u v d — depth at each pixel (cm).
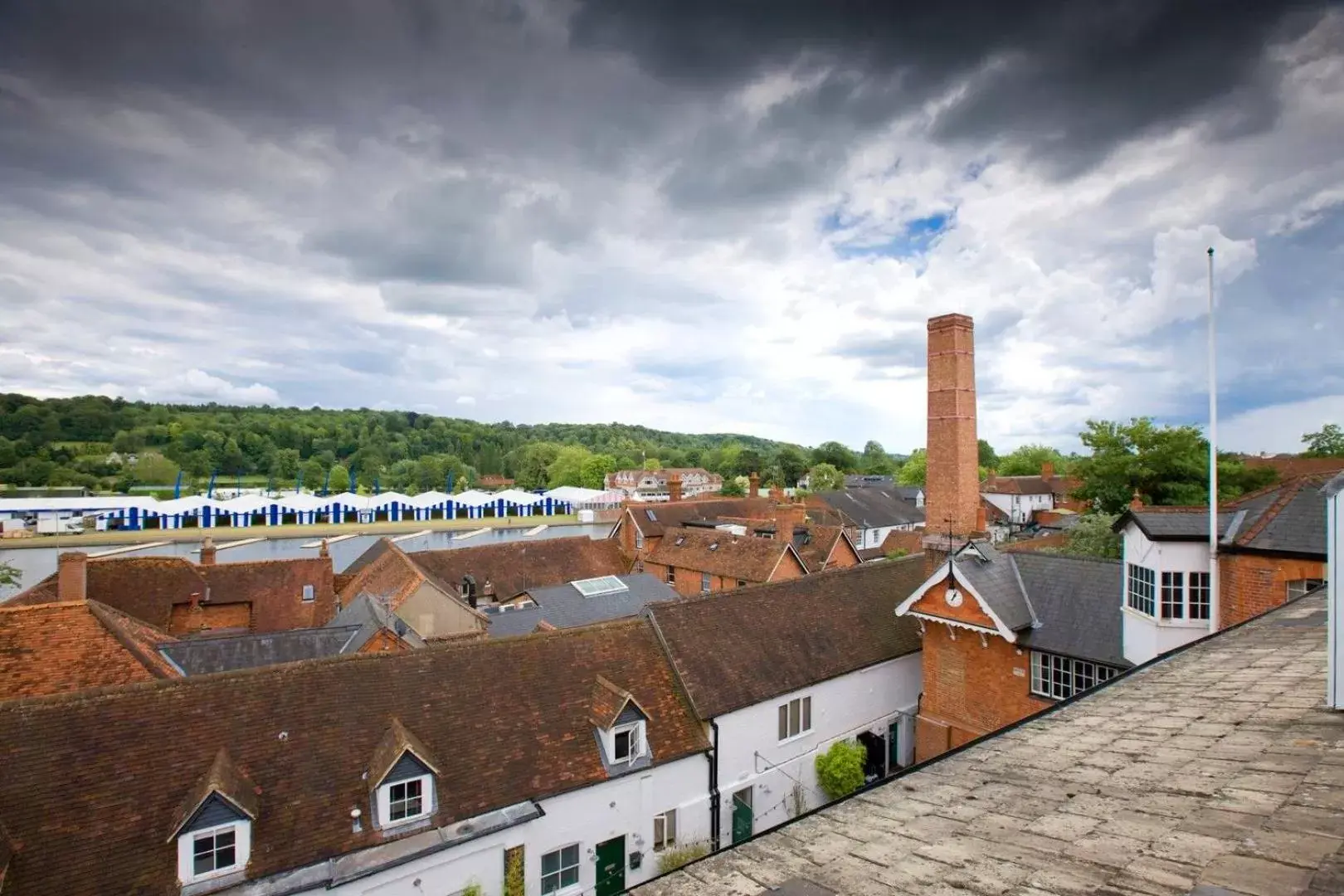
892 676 3156
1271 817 581
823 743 2812
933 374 3788
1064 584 2697
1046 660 2573
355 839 1628
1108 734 923
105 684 2075
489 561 4909
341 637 2830
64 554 2806
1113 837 594
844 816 727
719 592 2950
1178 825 600
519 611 3681
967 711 2812
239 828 1522
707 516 7188
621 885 2083
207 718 1692
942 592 2845
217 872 1479
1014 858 578
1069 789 736
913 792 785
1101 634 2450
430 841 1675
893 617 3344
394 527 13450
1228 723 888
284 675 1842
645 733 2205
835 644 2991
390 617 2984
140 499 11775
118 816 1470
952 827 666
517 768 1923
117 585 3569
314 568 4116
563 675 2236
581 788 1983
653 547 6334
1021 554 2938
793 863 609
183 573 3781
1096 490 5566
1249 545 2067
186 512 11681
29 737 1516
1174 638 2161
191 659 2522
